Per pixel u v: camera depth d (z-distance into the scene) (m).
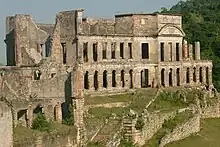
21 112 99.25
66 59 131.88
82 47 131.25
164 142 111.44
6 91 102.19
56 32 131.62
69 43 131.38
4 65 134.88
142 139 108.25
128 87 142.38
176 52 154.12
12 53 137.12
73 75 102.31
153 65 147.75
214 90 160.12
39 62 128.25
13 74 109.62
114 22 143.12
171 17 151.62
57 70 127.62
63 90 105.31
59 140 93.06
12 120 83.88
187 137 121.25
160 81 148.75
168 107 130.38
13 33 135.75
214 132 129.25
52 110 104.56
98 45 135.88
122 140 104.62
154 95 135.38
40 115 97.62
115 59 140.00
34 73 124.00
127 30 144.38
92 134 103.06
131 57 144.25
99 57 136.25
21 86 107.94
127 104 125.31
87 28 133.75
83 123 102.06
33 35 135.50
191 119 123.50
